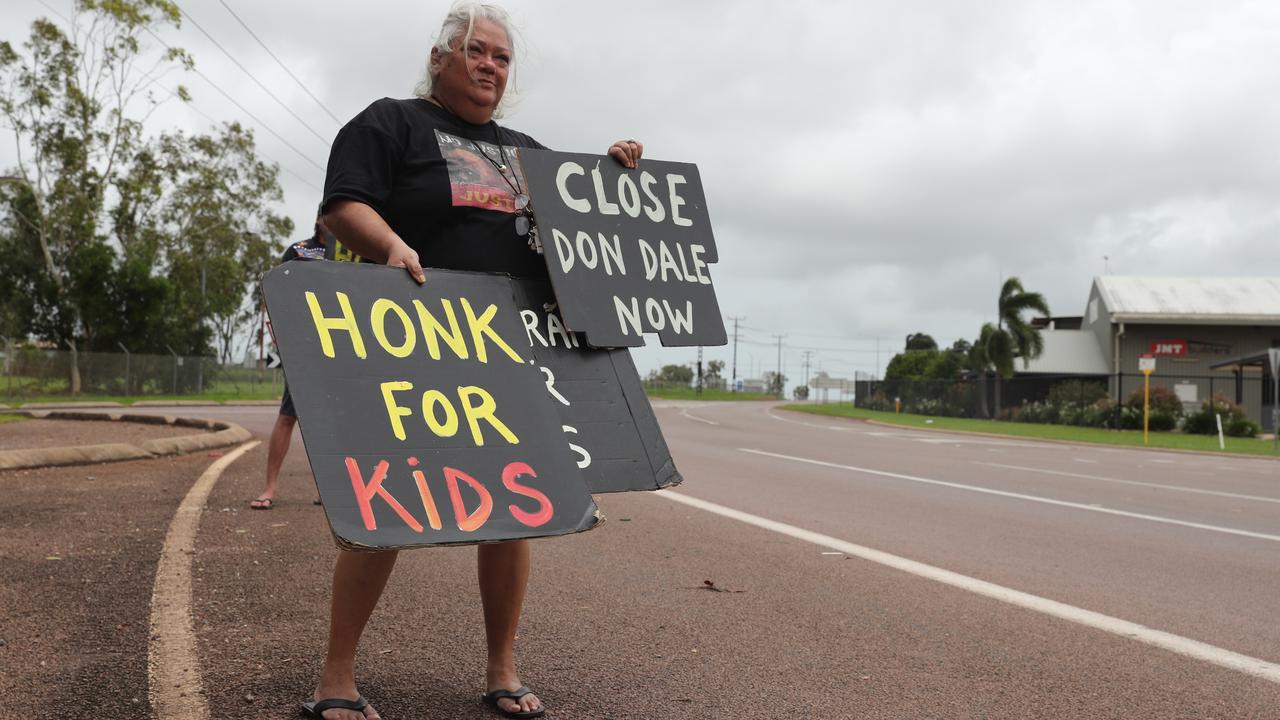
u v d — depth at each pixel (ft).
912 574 17.31
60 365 119.55
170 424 52.85
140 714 8.95
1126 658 12.15
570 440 8.46
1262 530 24.07
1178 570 18.39
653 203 9.54
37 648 10.96
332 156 8.79
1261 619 14.47
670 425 86.74
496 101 9.46
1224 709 10.28
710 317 9.57
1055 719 9.89
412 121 8.95
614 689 10.39
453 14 9.30
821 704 10.16
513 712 9.26
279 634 11.78
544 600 14.48
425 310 7.89
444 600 13.97
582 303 8.74
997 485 34.94
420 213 8.89
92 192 134.21
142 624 12.05
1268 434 97.60
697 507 26.18
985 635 13.14
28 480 26.50
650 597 14.85
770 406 219.20
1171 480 39.32
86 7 125.90
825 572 17.30
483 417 7.68
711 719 9.59
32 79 127.03
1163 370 135.23
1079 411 106.22
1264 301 134.72
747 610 14.21
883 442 66.90
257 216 159.33
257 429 55.11
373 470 6.97
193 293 149.89
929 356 261.85
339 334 7.36
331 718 8.55
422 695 9.80
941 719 9.80
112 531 18.44
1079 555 19.89
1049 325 182.50
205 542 17.61
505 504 7.36
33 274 130.21
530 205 8.81
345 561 8.54
